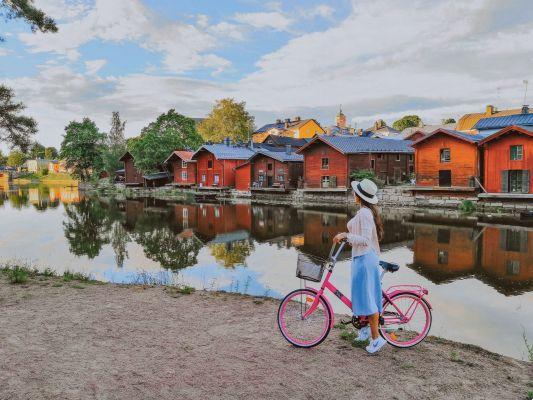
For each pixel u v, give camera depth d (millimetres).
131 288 9156
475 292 11727
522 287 12188
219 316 6898
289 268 14352
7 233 23359
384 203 41812
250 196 56156
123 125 95312
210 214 35312
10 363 4871
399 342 5547
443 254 17453
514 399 4227
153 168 75250
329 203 45562
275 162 53406
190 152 70688
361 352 5293
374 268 5008
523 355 7379
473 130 47062
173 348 5398
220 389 4293
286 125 101188
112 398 4102
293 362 4961
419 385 4453
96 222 29312
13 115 16578
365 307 4984
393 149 48000
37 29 14562
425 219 29688
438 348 5598
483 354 5488
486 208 35000
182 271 13898
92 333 5973
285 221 29969
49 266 14625
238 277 12961
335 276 12938
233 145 66438
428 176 39844
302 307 5805
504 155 34375
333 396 4180
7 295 8203
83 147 93938
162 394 4184
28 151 17469
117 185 85188
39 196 60625
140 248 18859
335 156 46438
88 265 14953
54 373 4621
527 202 32938
